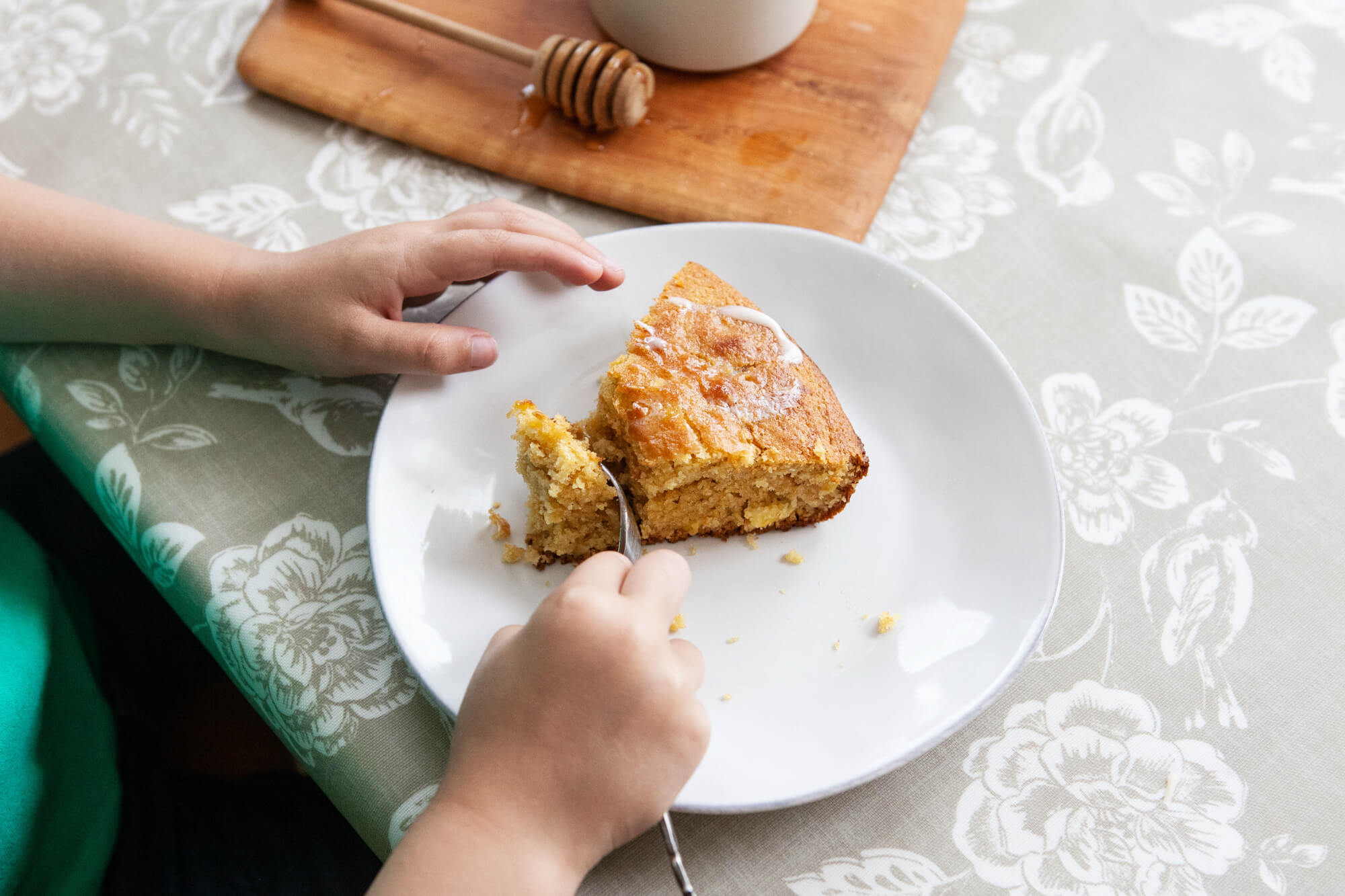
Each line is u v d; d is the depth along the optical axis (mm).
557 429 559
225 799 624
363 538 559
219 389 584
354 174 639
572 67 623
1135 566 566
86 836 584
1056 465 585
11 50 660
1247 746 537
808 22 661
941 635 548
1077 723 539
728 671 547
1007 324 613
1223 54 671
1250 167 645
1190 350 607
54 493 680
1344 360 604
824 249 601
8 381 588
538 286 593
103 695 614
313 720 529
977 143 651
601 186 632
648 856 518
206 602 547
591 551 575
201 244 580
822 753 526
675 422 563
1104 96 662
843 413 578
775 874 517
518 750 499
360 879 611
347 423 581
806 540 574
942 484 575
